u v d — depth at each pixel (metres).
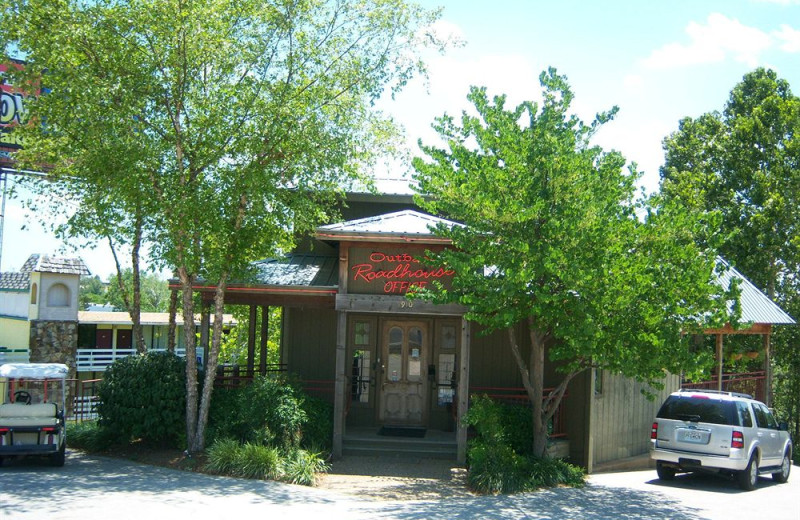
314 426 16.27
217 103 14.67
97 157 14.09
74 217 16.20
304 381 17.08
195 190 14.57
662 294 13.46
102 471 14.02
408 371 19.23
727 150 33.72
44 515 10.12
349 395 18.89
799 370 32.44
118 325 38.16
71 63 13.79
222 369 18.17
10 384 16.11
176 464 14.77
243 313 30.61
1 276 29.39
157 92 14.53
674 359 13.59
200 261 15.55
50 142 15.38
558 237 13.52
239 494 12.33
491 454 14.42
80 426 17.61
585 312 13.12
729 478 16.61
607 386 17.89
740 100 35.84
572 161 13.52
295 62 15.36
